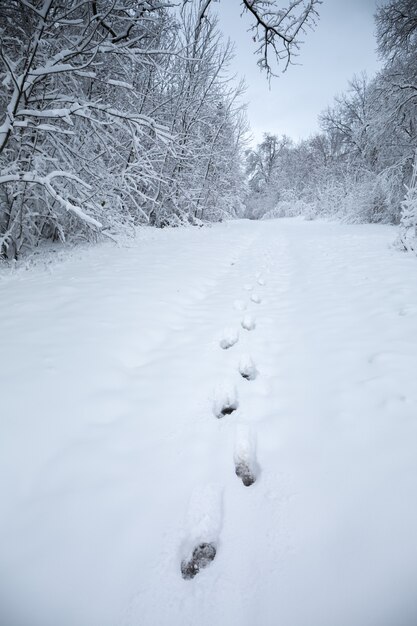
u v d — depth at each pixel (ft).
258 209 129.90
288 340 8.25
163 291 11.64
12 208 16.61
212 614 2.85
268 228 53.88
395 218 47.96
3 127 12.71
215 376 6.67
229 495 3.99
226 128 50.62
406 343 7.23
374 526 3.42
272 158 132.16
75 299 10.09
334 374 6.44
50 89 17.11
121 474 4.29
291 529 3.51
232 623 2.78
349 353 7.15
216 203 55.11
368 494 3.81
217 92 40.65
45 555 3.34
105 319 8.74
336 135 73.51
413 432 4.68
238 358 7.37
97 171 19.33
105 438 4.89
